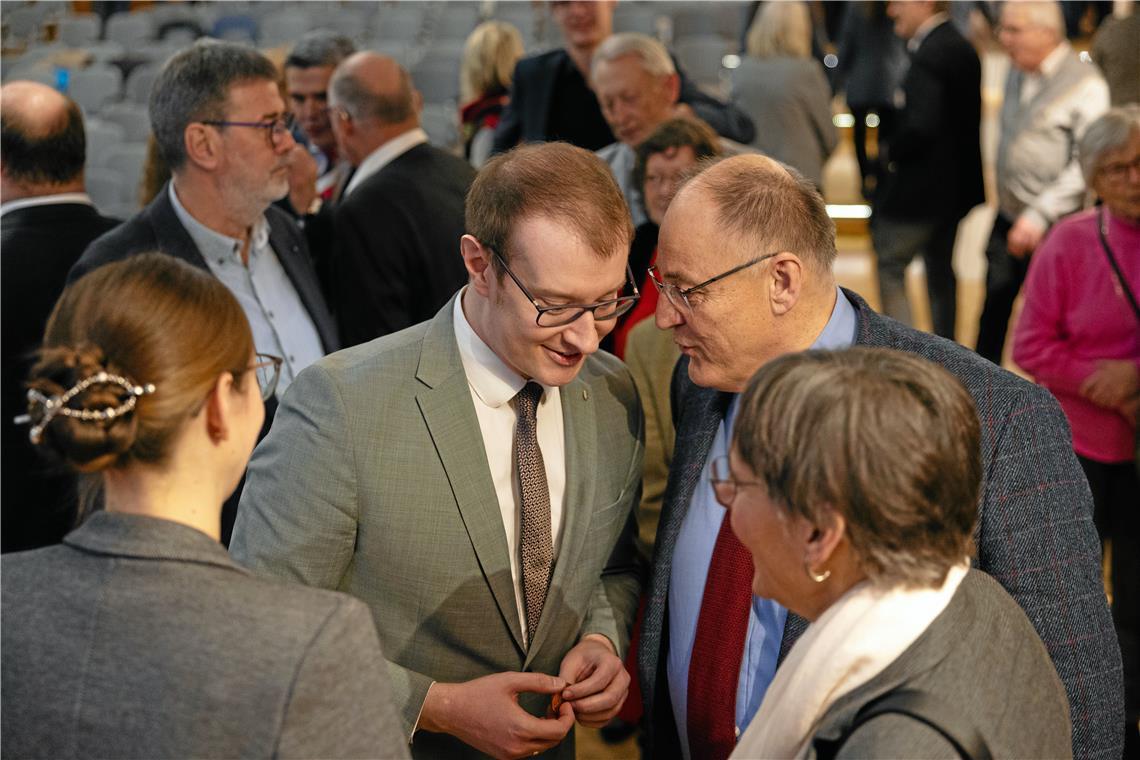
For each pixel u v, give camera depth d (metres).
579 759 2.87
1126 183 2.72
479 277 1.55
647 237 2.77
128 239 2.38
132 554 1.08
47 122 2.57
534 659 1.68
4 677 1.06
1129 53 4.98
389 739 1.09
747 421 1.12
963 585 1.16
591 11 3.84
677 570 1.69
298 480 1.56
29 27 9.61
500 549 1.62
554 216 1.45
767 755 1.11
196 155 2.37
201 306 1.13
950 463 1.06
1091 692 1.45
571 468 1.70
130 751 1.01
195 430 1.13
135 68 8.11
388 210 3.02
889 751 0.99
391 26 9.35
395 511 1.57
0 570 1.11
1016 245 4.32
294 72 3.84
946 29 4.93
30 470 2.48
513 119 4.17
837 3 7.48
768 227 1.54
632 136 3.33
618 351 2.73
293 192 3.37
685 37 8.63
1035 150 4.39
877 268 5.21
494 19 9.09
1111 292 2.80
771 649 1.57
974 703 1.04
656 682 1.73
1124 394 2.77
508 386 1.63
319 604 1.09
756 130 5.11
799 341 1.60
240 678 1.02
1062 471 1.50
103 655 1.04
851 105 6.05
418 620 1.62
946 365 1.56
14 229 2.54
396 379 1.61
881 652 1.07
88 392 1.06
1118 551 2.91
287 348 2.56
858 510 1.05
